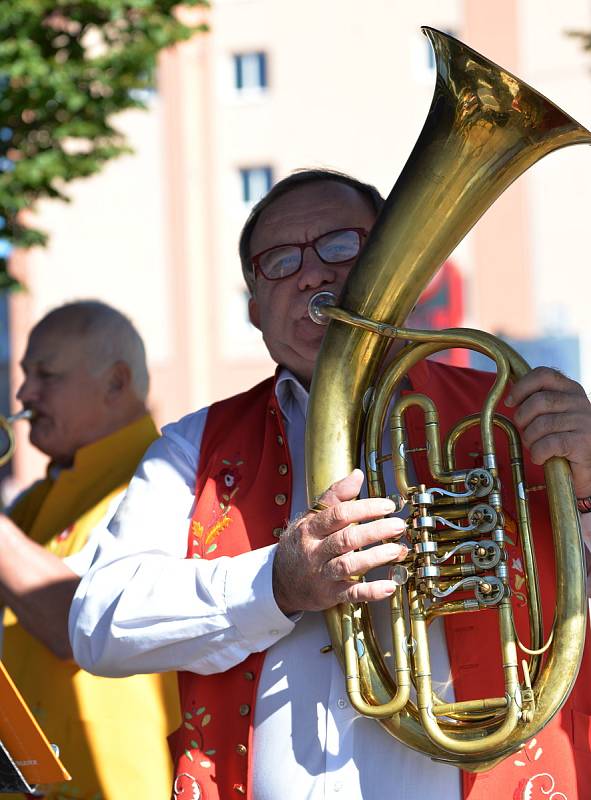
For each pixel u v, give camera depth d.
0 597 3.69
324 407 2.41
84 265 22.98
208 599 2.47
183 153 22.55
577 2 20.97
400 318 2.41
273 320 2.73
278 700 2.48
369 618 2.39
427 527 2.28
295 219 2.73
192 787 2.51
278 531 2.62
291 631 2.51
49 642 3.46
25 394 3.93
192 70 22.38
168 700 3.52
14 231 8.77
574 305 21.31
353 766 2.43
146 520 2.71
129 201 22.84
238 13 22.20
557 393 2.30
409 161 2.39
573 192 21.36
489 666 2.42
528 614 2.42
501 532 2.26
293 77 22.06
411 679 2.31
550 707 2.22
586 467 2.31
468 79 2.29
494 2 21.20
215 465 2.74
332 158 21.94
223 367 22.58
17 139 8.35
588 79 20.86
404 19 21.64
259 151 22.27
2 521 3.55
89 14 8.18
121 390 3.94
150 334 22.81
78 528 3.74
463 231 2.40
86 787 3.41
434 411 2.37
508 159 2.35
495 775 2.40
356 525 2.25
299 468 2.68
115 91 8.43
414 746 2.30
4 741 2.40
